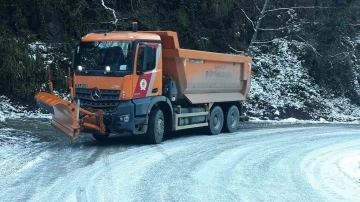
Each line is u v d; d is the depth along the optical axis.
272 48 29.50
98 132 13.17
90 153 12.22
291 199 8.52
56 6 22.05
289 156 12.91
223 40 27.61
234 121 18.59
